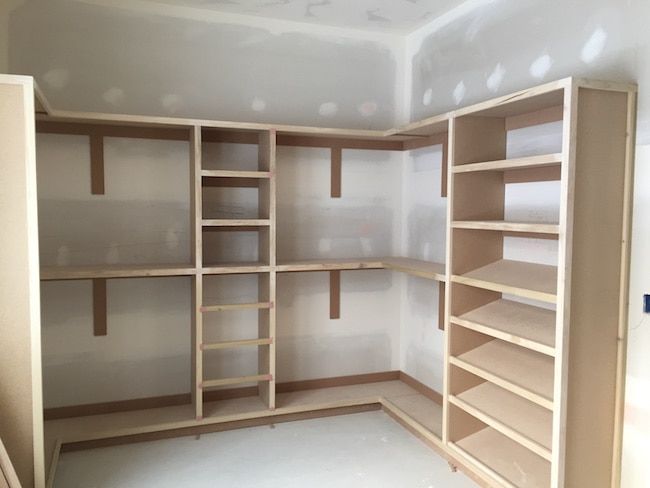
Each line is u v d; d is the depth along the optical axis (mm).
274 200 3645
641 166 2477
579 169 2404
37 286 2426
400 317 4566
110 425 3506
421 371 4270
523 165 2625
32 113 2373
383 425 3830
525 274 2910
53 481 2979
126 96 3703
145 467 3191
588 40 2764
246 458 3316
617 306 2535
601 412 2533
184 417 3641
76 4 3566
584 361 2477
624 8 2564
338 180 4273
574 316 2439
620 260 2525
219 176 3598
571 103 2334
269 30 4027
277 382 4188
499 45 3406
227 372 4059
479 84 3594
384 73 4391
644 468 2479
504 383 2756
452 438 3234
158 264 3713
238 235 4012
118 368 3799
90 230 3666
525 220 3117
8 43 3443
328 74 4215
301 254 4199
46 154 3547
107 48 3646
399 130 3836
